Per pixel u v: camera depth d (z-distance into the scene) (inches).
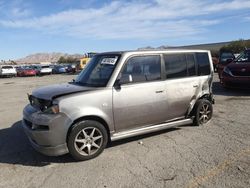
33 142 198.4
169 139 235.3
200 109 266.1
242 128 258.8
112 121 207.3
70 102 190.5
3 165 197.0
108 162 194.7
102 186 162.6
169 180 166.1
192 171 176.1
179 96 244.5
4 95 582.2
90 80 220.8
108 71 214.2
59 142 188.5
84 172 181.0
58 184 167.2
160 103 231.1
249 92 454.6
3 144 240.1
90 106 196.5
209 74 272.2
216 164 184.5
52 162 198.2
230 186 156.8
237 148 210.2
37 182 170.9
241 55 476.7
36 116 192.4
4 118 338.6
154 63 230.8
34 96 208.5
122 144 227.0
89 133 198.8
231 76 440.5
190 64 256.2
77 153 193.8
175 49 249.1
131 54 218.8
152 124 231.8
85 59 1674.5
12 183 170.9
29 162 200.4
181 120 251.8
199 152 205.6
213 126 267.4
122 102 209.8
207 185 158.7
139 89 217.9
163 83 232.4
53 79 1148.5
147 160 195.3
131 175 174.2
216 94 446.6
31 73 1567.4
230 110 331.0
